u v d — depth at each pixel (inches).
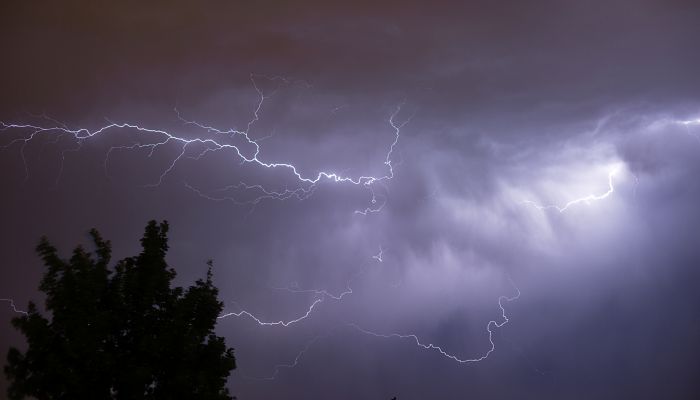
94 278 247.6
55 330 240.7
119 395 236.7
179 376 239.3
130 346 247.1
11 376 236.8
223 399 252.5
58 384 230.7
